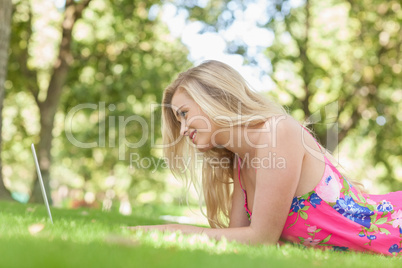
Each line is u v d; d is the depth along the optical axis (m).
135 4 14.73
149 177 22.19
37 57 16.53
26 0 14.63
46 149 14.21
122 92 15.32
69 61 14.25
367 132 15.04
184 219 14.64
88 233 2.64
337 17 15.78
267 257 2.19
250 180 3.37
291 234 3.28
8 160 21.53
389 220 3.23
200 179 3.76
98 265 1.65
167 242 2.51
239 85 3.18
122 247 2.08
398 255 3.19
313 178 3.18
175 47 16.08
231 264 1.88
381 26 14.62
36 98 14.71
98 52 15.47
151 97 15.62
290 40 15.61
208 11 14.84
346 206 3.19
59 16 16.14
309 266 2.00
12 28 14.26
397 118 14.98
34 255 1.72
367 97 14.75
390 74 14.55
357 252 3.16
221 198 3.67
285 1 14.72
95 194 24.23
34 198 14.00
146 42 15.56
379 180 16.19
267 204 3.02
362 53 14.83
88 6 14.81
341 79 15.27
